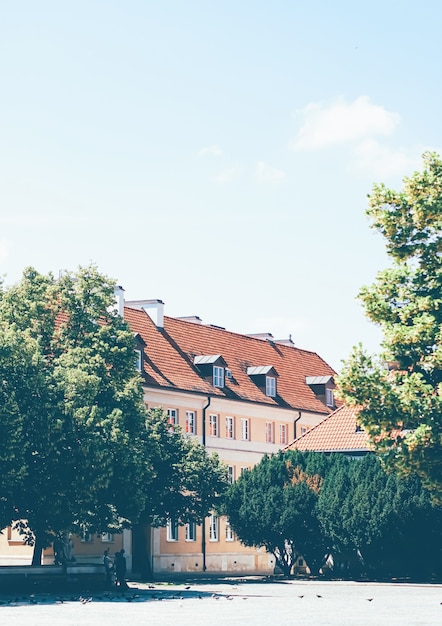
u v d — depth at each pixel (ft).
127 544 215.51
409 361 121.80
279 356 295.28
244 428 260.62
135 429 163.22
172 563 227.61
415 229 124.98
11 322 162.50
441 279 122.62
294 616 104.58
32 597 132.98
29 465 142.51
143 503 157.79
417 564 190.19
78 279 171.32
